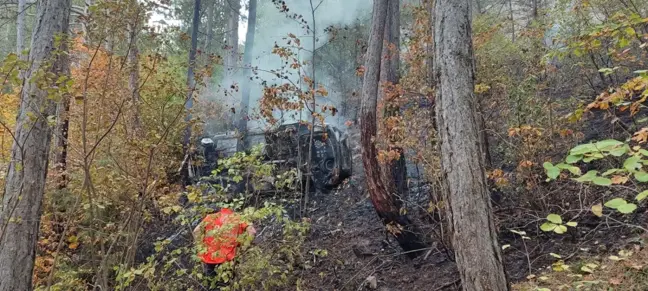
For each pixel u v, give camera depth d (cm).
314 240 642
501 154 632
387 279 523
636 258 345
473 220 254
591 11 540
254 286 464
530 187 468
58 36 403
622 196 423
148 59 531
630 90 252
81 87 466
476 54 599
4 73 341
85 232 464
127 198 508
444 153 276
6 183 414
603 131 582
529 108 493
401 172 640
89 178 434
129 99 475
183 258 555
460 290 447
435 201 506
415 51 622
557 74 634
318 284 539
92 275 509
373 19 589
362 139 567
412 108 558
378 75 578
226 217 425
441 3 298
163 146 511
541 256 437
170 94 511
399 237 546
